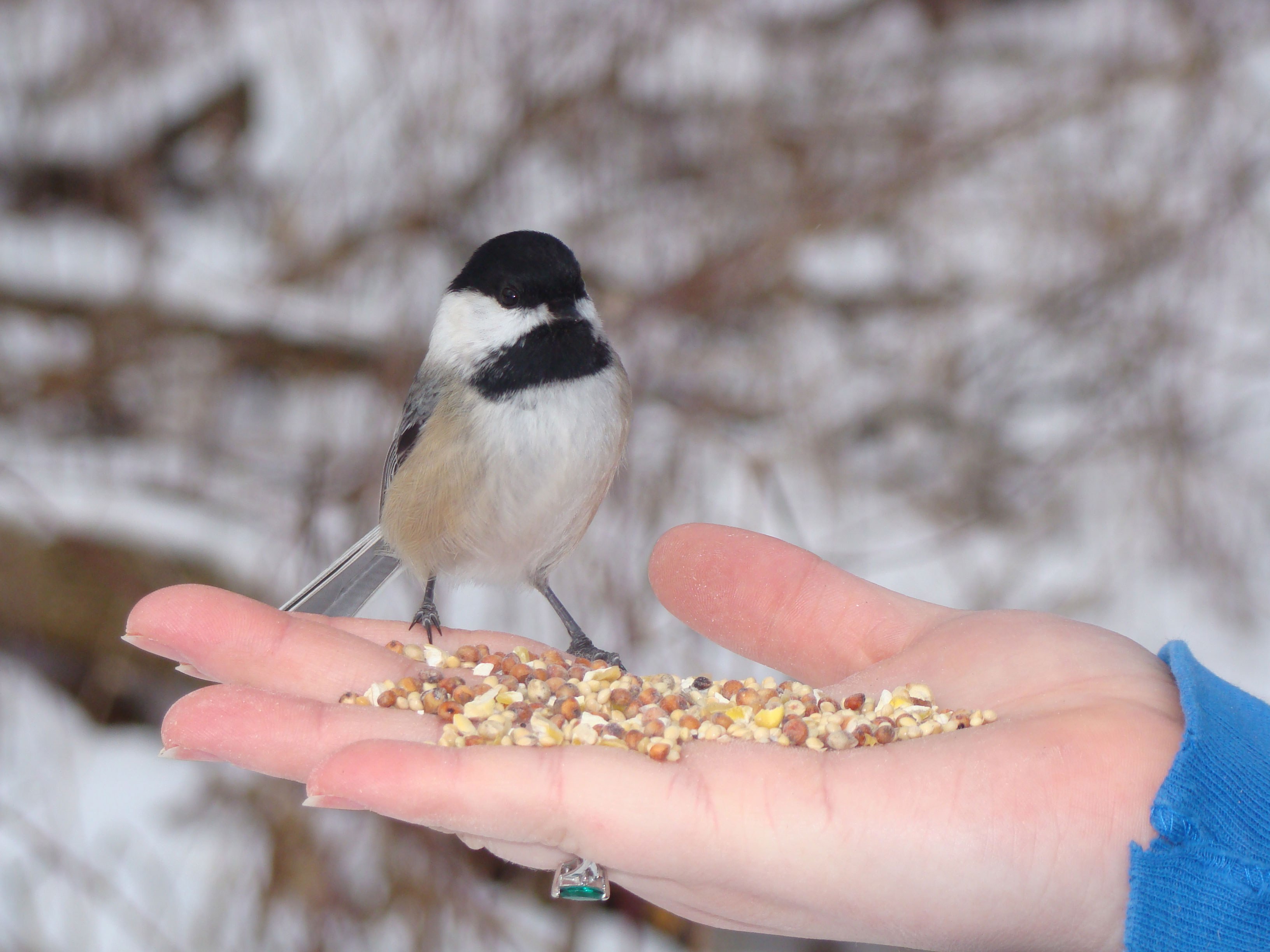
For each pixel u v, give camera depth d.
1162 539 0.92
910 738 0.65
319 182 0.93
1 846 0.81
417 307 0.91
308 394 0.92
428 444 0.72
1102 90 0.96
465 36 0.92
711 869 0.62
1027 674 0.67
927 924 0.63
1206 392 0.94
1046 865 0.62
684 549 0.72
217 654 0.67
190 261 0.93
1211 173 0.96
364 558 0.75
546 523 0.73
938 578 0.92
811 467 0.92
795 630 0.71
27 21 0.95
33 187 0.95
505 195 0.93
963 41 1.00
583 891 0.63
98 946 0.79
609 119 0.94
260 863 0.81
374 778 0.61
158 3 0.95
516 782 0.61
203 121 0.95
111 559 0.86
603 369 0.72
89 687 0.85
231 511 0.89
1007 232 0.97
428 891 0.80
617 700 0.67
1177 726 0.64
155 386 0.91
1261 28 0.96
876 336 0.97
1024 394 0.97
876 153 0.96
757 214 0.94
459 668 0.69
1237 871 0.61
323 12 0.94
